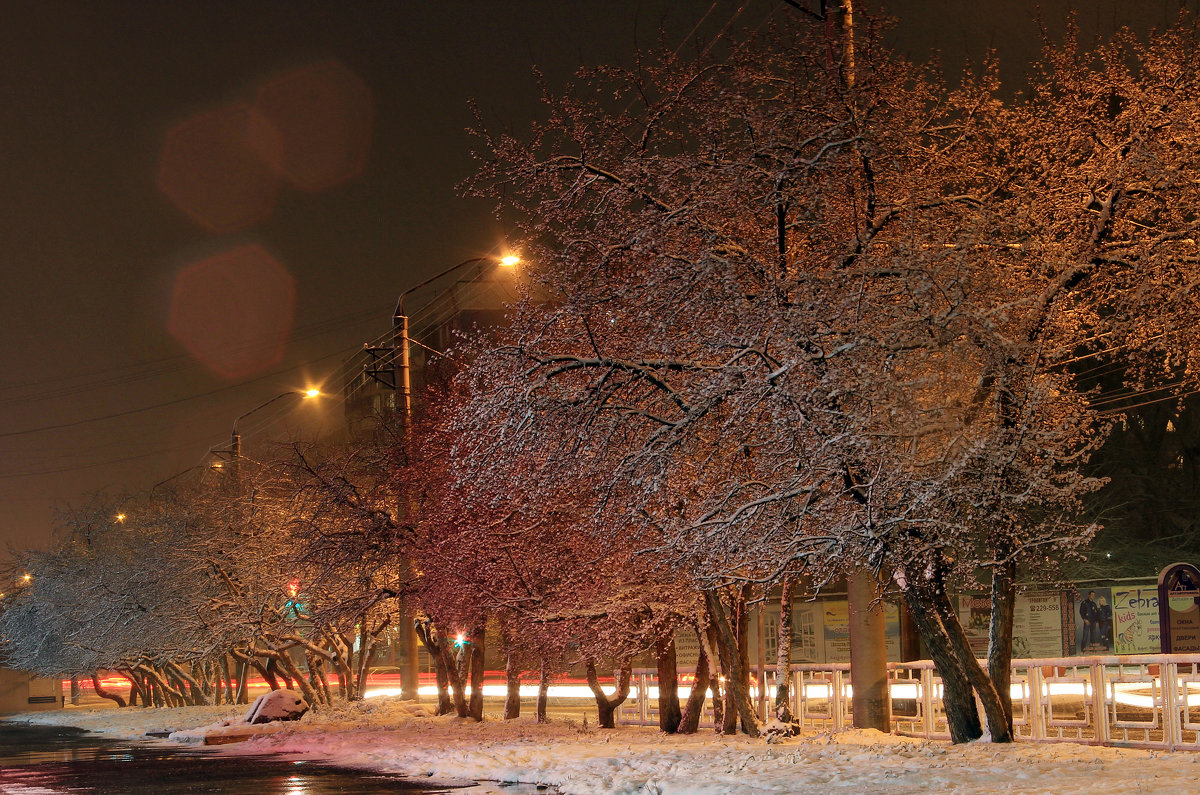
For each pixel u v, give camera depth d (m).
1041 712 13.99
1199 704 15.32
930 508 11.16
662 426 12.84
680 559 13.09
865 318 11.69
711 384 12.17
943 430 10.84
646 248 12.85
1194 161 13.17
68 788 15.39
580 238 13.52
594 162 13.66
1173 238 12.80
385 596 23.89
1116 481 37.12
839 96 13.05
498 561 19.61
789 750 14.40
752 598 17.20
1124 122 13.59
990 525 12.19
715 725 19.14
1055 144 13.88
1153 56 13.58
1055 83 14.04
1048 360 12.88
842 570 12.88
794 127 13.06
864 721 15.99
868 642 16.09
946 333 11.02
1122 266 13.42
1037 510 13.62
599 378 13.17
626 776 13.67
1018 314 12.38
